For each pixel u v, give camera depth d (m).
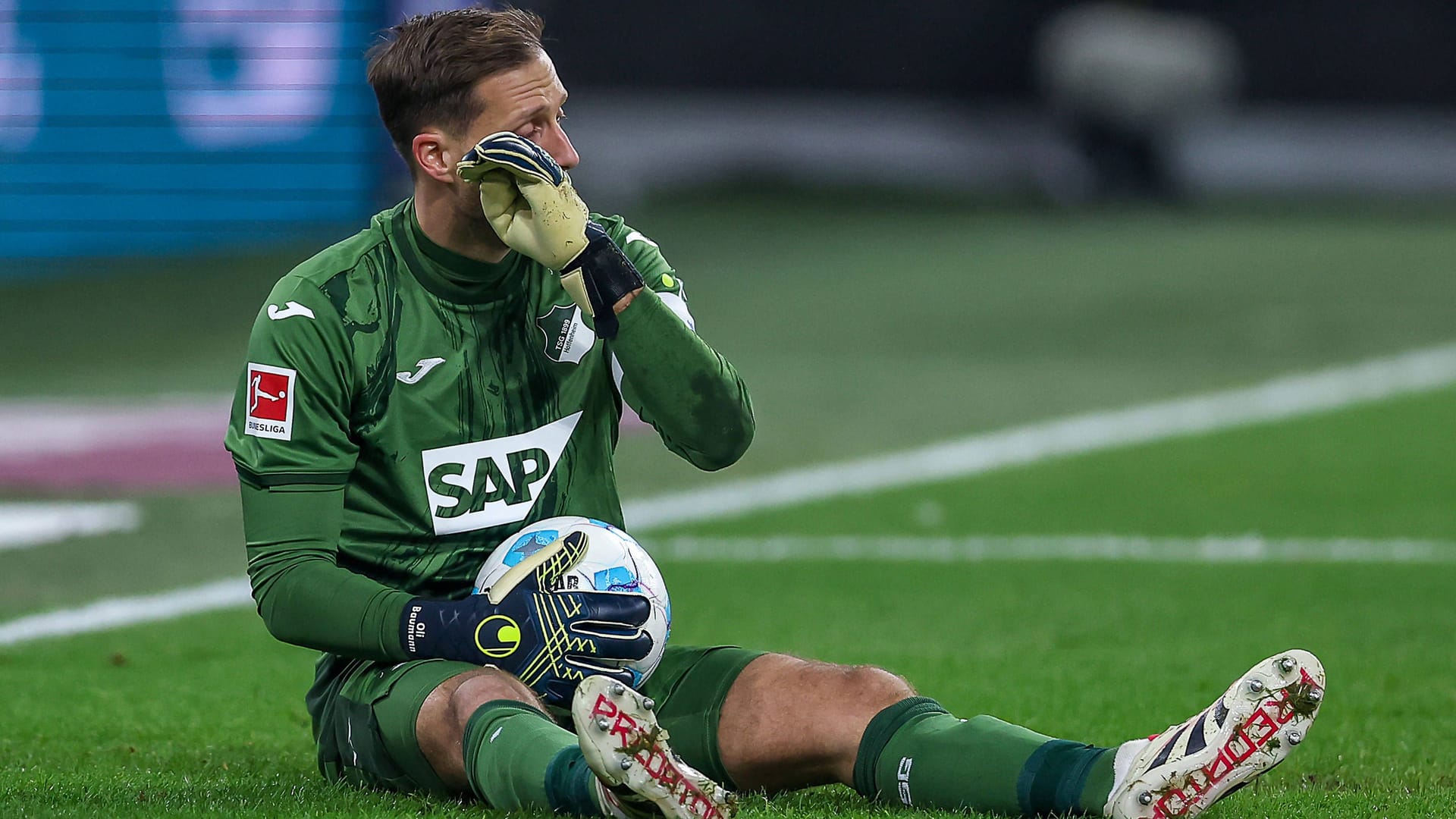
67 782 13.43
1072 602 24.52
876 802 11.69
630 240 13.31
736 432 12.69
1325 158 96.00
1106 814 10.55
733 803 9.97
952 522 31.33
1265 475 35.44
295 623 11.98
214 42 67.00
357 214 68.12
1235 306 61.88
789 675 12.09
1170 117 91.62
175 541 29.34
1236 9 95.19
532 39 12.31
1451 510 31.67
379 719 11.85
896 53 93.56
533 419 12.80
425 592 12.63
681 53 91.44
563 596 11.73
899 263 73.12
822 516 31.83
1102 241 78.19
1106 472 36.09
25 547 28.80
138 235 67.06
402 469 12.50
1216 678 19.11
